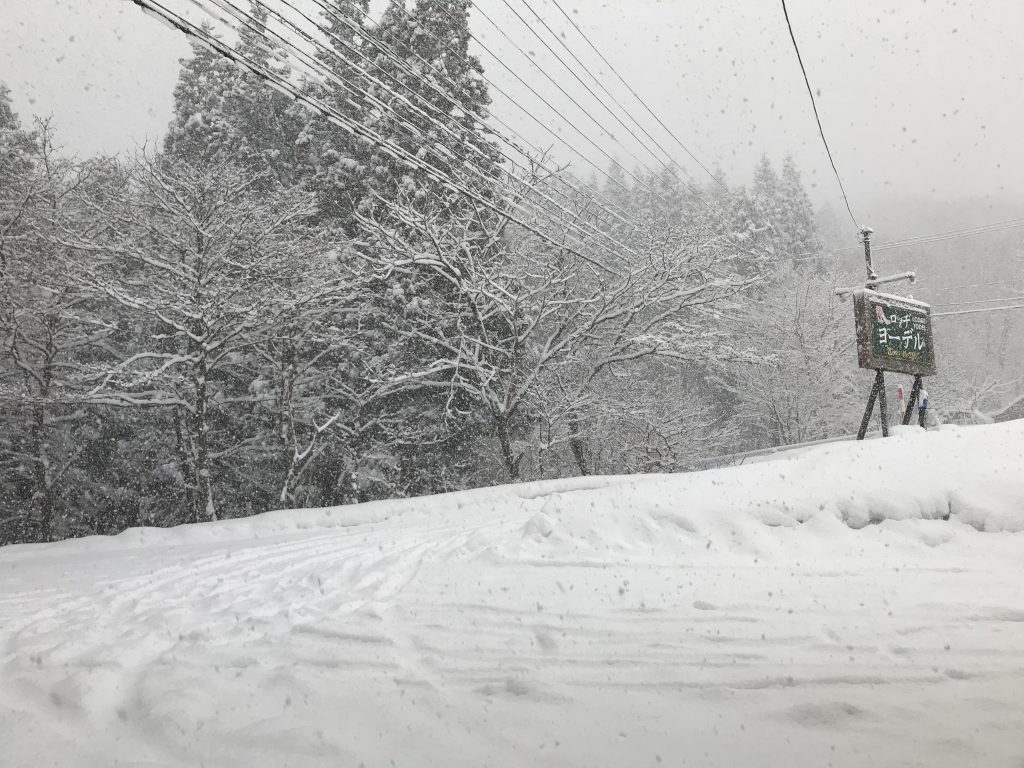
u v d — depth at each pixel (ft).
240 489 80.28
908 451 26.58
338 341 68.54
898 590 18.02
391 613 18.61
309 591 21.75
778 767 9.86
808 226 151.94
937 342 115.85
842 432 98.07
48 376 66.74
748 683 12.82
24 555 36.37
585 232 62.69
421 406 75.77
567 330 74.59
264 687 13.78
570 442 79.05
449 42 69.67
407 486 72.54
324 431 70.95
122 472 79.92
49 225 66.49
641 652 14.71
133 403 60.03
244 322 60.23
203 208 63.72
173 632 18.12
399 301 68.13
